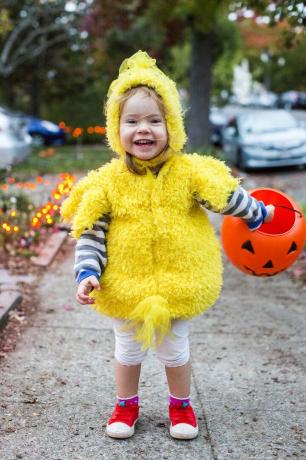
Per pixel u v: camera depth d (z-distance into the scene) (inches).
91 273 101.6
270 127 587.2
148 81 103.1
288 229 123.8
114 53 922.7
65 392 132.3
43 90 1043.9
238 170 578.6
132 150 103.4
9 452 108.3
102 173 106.3
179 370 110.5
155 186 103.2
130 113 102.7
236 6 351.9
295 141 558.9
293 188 468.1
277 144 553.6
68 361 149.2
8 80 1005.2
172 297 103.1
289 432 116.8
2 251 250.8
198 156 109.1
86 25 747.4
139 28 882.1
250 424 119.8
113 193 103.9
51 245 262.4
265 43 1155.3
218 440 113.5
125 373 111.8
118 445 111.2
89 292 101.8
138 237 102.8
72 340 163.2
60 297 201.0
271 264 118.7
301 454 109.0
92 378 139.8
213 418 122.1
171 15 559.8
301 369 147.1
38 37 933.8
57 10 849.5
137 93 102.7
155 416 122.0
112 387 135.4
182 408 113.9
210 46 582.9
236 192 106.3
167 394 131.6
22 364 146.3
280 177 534.9
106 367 146.2
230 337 168.6
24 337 163.9
